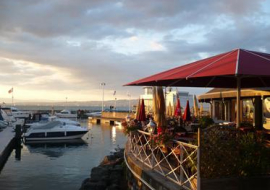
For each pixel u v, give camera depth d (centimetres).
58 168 2239
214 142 676
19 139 3344
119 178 1481
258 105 1469
